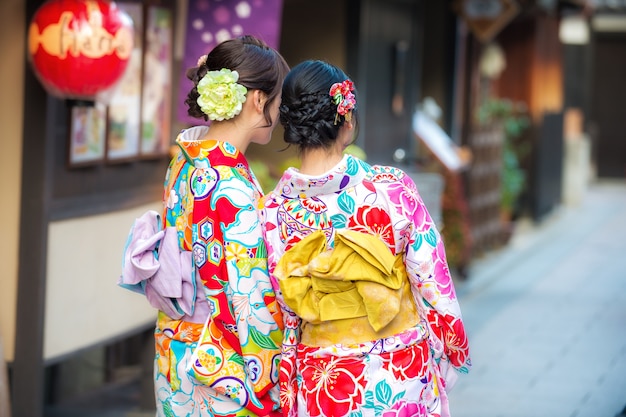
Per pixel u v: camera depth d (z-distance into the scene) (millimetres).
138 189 6492
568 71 21875
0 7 5387
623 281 12234
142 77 6340
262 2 6312
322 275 3178
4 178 5465
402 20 10531
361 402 3205
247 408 3377
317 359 3252
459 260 11859
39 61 4914
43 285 5484
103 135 5977
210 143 3363
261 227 3342
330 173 3201
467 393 7184
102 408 6840
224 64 3385
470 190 13016
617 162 26188
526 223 17625
